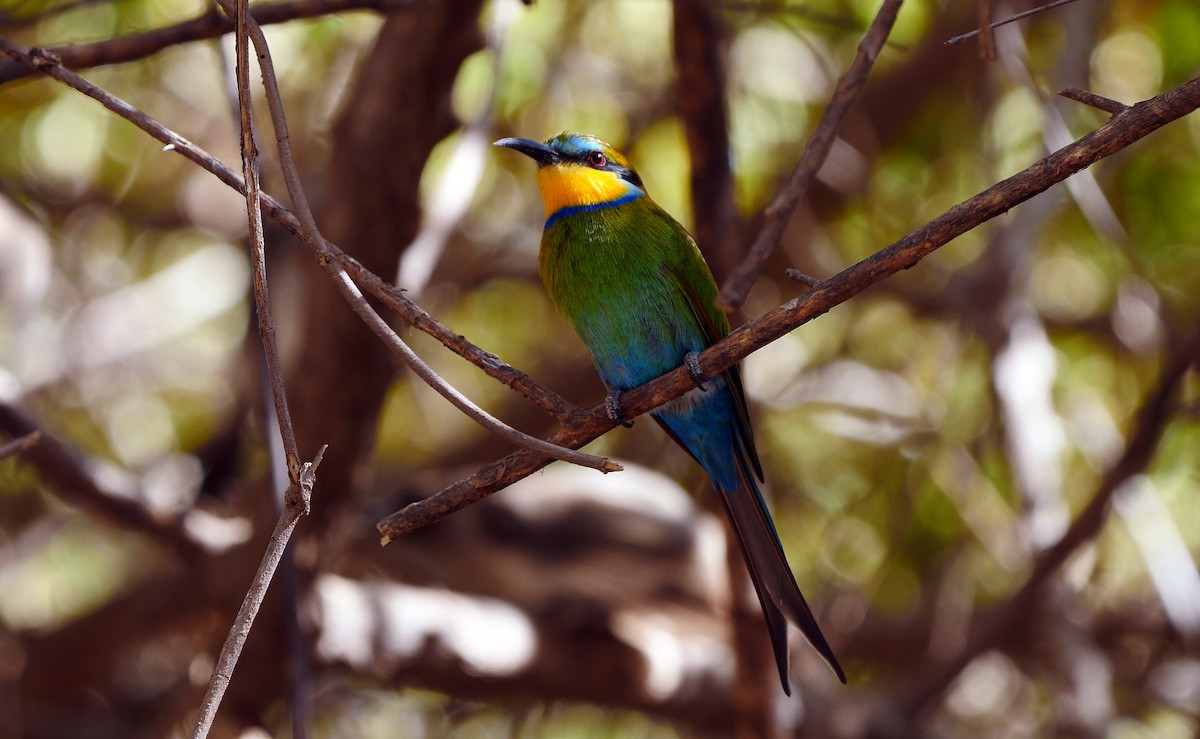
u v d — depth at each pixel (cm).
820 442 1385
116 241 1495
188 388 1495
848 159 1320
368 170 901
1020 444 1055
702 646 1281
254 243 476
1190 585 1002
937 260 1435
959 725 1307
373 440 993
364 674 1073
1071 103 1127
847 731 1102
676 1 789
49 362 1409
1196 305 1296
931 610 1305
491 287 1520
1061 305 1435
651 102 1396
